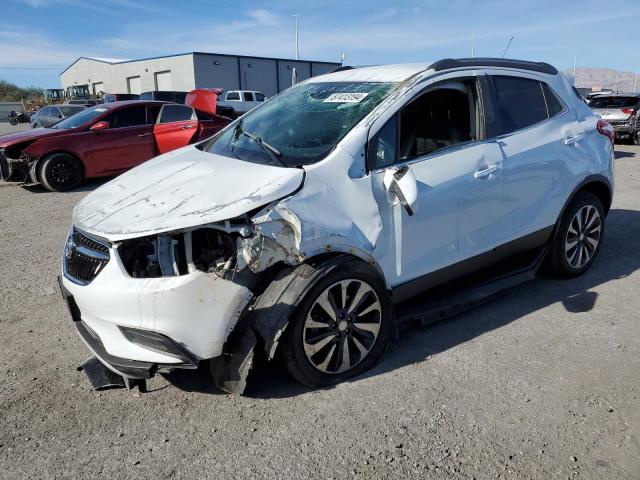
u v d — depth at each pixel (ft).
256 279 9.23
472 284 13.51
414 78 11.59
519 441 8.78
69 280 9.86
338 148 10.37
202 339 9.01
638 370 10.78
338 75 13.76
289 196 9.43
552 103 14.23
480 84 12.53
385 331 10.84
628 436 8.87
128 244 9.04
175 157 12.73
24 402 9.96
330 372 10.23
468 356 11.37
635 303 13.88
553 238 14.47
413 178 10.09
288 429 9.12
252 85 157.17
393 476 8.06
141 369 9.30
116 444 8.83
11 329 12.94
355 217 10.09
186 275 8.78
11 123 111.96
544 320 13.00
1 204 27.71
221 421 9.37
